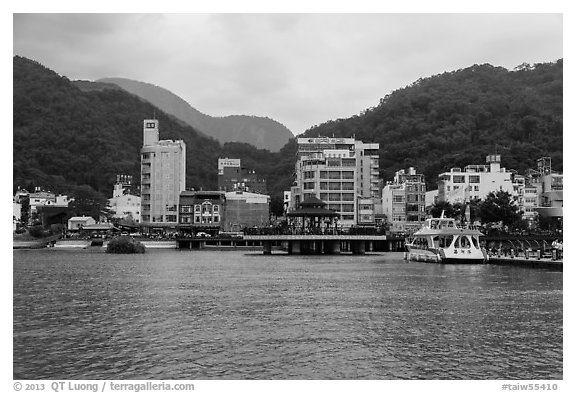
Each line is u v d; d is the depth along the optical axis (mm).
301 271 98438
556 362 40344
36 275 89000
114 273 93312
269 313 55812
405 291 70812
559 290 71312
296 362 39969
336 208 196375
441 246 118812
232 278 86250
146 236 191375
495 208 155250
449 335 47062
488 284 77688
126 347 43156
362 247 158250
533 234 145750
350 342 44750
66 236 183750
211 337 46062
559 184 190625
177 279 84375
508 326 50250
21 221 185875
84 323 50906
